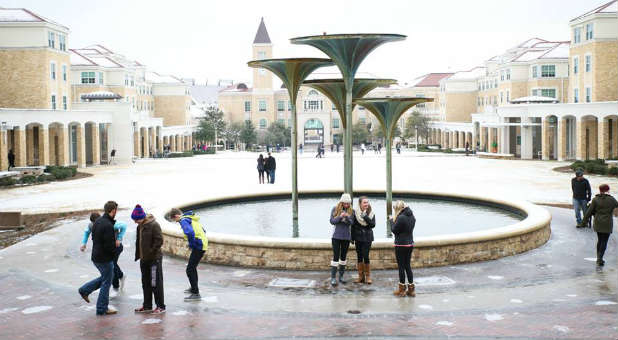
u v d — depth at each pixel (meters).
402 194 26.83
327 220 21.28
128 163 61.12
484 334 9.99
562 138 56.72
